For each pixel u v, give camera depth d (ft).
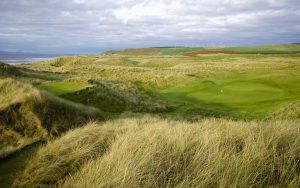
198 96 98.68
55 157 15.38
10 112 35.04
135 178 10.44
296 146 12.66
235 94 94.63
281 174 10.47
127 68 193.57
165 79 148.36
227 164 11.26
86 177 11.15
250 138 14.29
